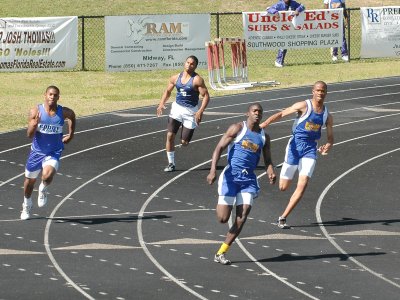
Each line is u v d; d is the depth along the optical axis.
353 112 51.78
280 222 28.73
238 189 24.67
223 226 28.89
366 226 29.25
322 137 44.66
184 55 66.75
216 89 60.16
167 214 30.41
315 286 22.80
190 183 35.16
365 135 45.22
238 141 24.45
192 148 41.94
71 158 39.62
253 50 68.25
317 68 68.50
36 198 32.44
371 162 39.19
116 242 26.89
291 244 26.97
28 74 65.50
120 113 51.75
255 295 21.95
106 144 42.78
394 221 29.92
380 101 55.28
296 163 28.94
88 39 80.50
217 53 60.62
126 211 30.80
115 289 22.23
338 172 37.31
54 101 28.42
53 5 94.38
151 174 36.72
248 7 93.31
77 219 29.61
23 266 24.22
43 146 28.64
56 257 25.19
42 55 66.31
